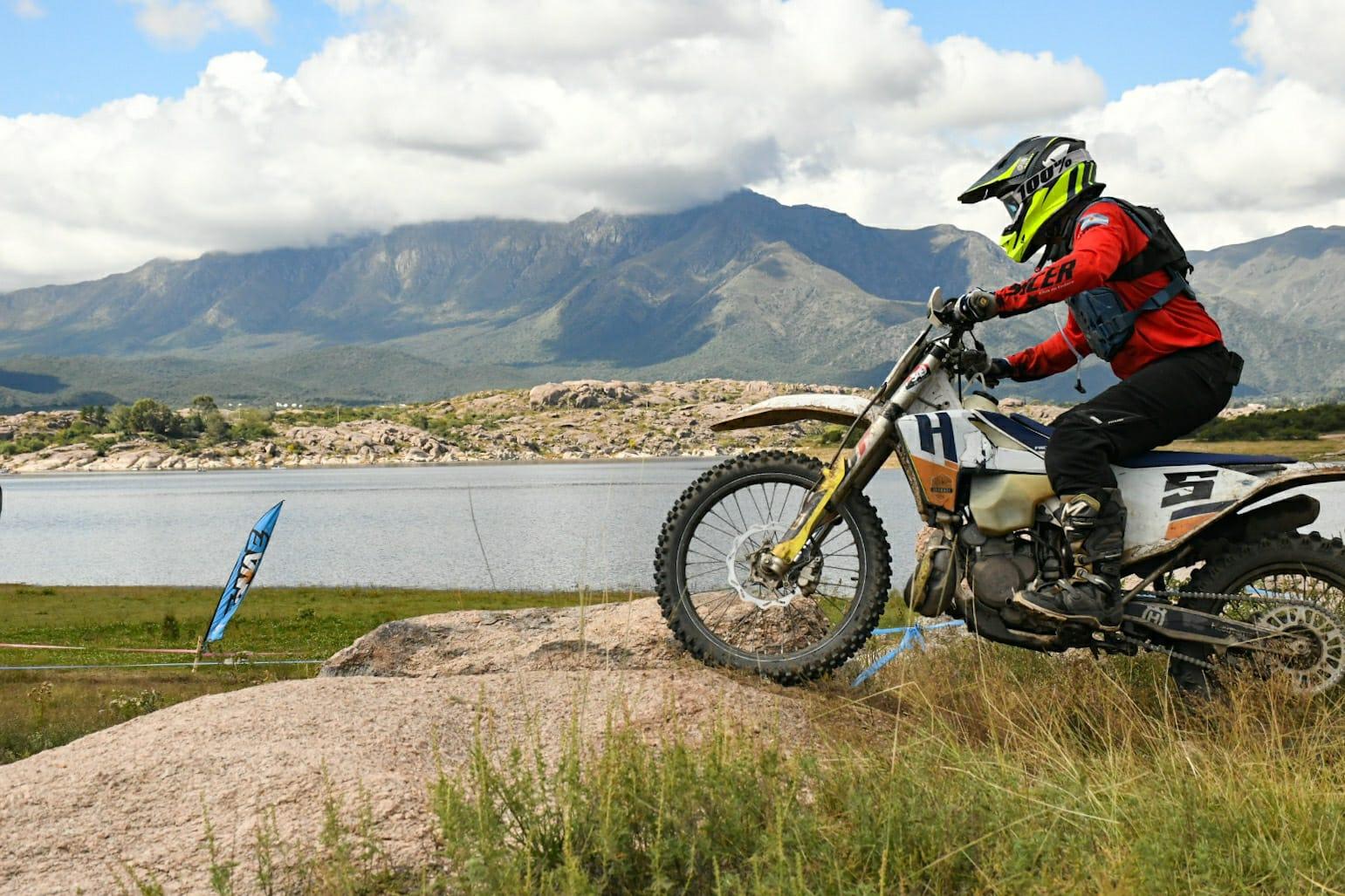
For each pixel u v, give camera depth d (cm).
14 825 341
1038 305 471
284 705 447
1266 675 464
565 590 3397
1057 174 492
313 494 16212
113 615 3241
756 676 518
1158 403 463
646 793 326
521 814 321
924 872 304
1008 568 473
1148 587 492
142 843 332
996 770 388
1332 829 338
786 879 284
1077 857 310
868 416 507
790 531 511
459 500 13362
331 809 314
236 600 1848
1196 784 377
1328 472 456
